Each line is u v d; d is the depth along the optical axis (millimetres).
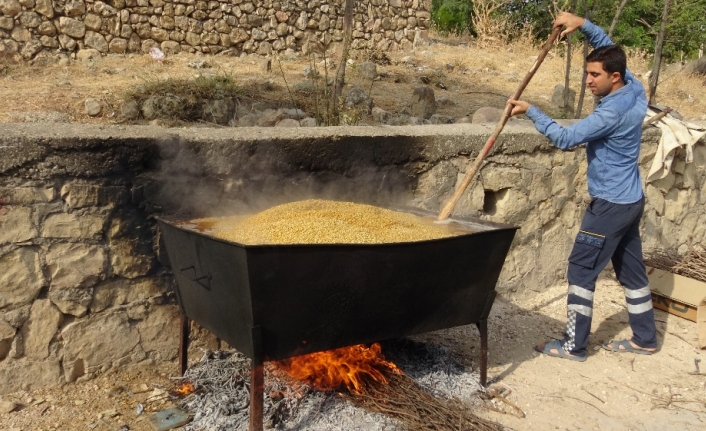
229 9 11117
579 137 3521
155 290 3270
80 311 3061
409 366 3461
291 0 11875
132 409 3004
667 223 5699
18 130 2902
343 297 2689
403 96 9195
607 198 3684
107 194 3023
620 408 3422
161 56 8820
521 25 16906
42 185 2869
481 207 4461
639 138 3680
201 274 2754
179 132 3309
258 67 10320
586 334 3885
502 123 3520
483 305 3236
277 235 2730
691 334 4465
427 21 14414
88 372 3137
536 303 4801
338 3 12562
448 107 9008
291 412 2965
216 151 3277
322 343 2730
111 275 3115
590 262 3773
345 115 6605
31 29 9164
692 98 12094
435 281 2934
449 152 4215
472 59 13125
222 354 3447
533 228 4809
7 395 2941
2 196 2781
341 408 3012
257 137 3398
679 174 5652
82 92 7500
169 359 3381
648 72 13000
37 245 2908
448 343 4023
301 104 7617
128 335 3221
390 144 3910
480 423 3016
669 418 3344
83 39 9688
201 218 3207
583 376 3754
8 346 2916
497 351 3979
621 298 5051
